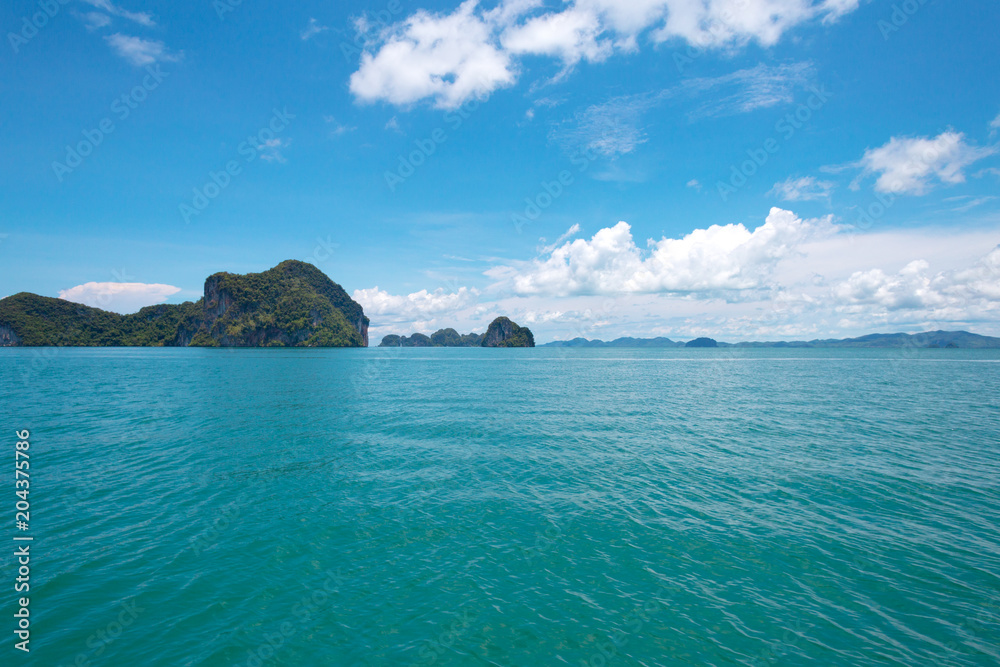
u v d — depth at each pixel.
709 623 8.08
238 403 34.91
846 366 92.06
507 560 10.34
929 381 54.94
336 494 14.66
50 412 30.06
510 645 7.51
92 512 13.16
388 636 7.76
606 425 25.86
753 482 15.63
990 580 9.42
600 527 12.06
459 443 21.58
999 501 13.80
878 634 7.77
